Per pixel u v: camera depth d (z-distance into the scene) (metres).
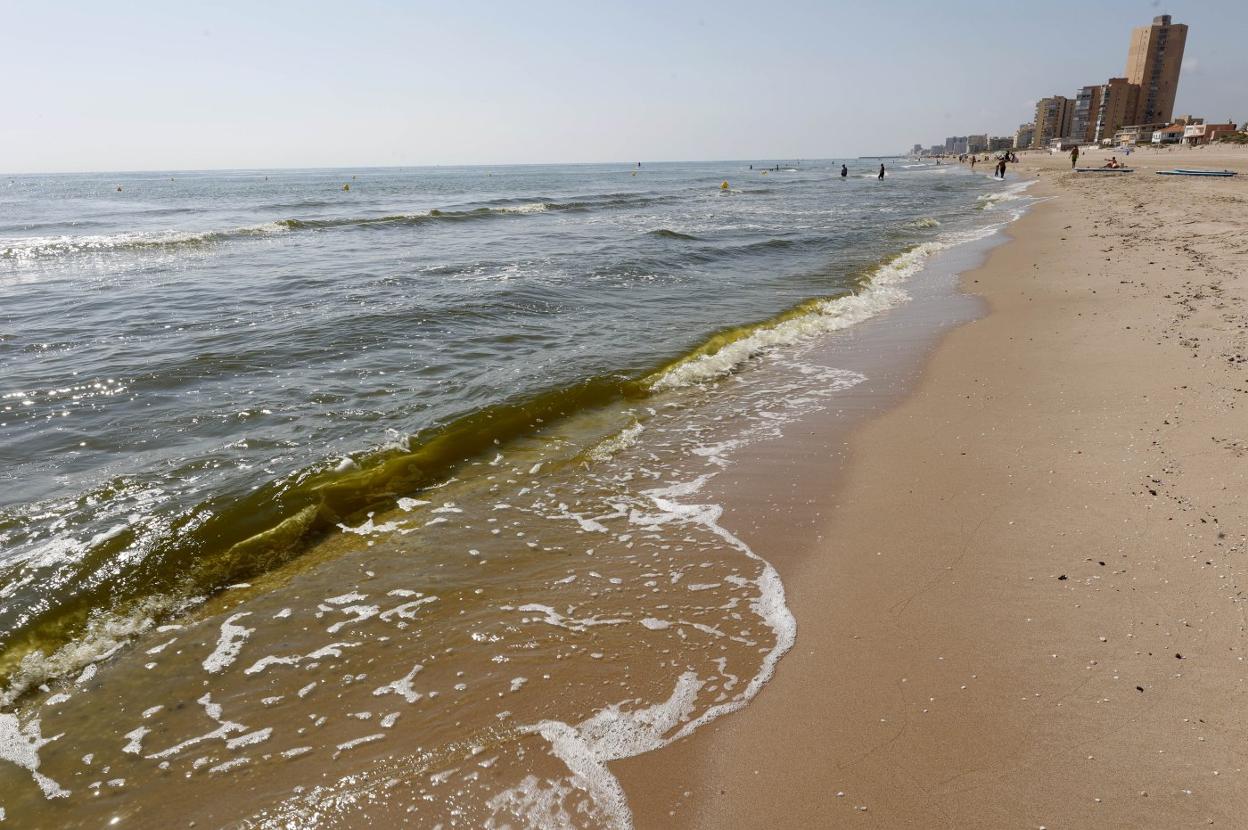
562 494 5.79
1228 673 3.33
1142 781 2.83
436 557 4.85
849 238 21.72
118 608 4.31
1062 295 11.69
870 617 4.04
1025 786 2.86
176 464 6.10
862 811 2.80
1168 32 171.12
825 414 7.39
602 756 3.13
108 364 8.85
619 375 8.55
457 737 3.27
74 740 3.32
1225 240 15.06
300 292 13.23
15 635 4.02
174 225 30.44
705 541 4.98
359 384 8.14
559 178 102.69
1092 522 4.73
